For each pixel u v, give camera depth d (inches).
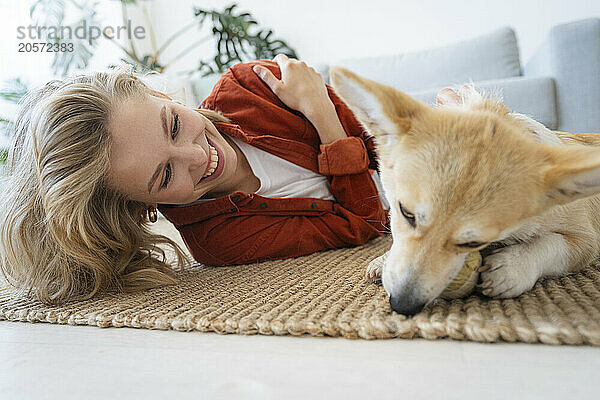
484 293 39.8
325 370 29.9
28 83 143.6
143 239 62.9
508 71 146.9
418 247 37.9
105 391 28.8
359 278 50.6
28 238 56.3
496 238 37.8
